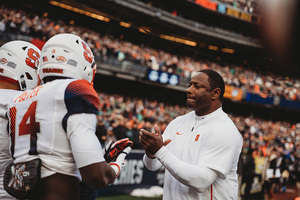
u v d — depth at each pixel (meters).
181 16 29.88
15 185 1.23
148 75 20.53
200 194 1.70
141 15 25.84
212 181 1.62
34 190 1.20
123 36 28.72
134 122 12.66
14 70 1.63
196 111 1.85
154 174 6.96
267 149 11.74
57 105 1.21
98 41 19.59
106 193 6.03
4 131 1.46
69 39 1.37
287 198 8.59
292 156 10.00
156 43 30.48
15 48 1.66
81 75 1.38
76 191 1.25
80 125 1.18
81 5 23.69
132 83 24.03
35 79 1.74
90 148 1.15
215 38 30.02
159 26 27.94
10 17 14.87
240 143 1.75
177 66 23.03
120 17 26.28
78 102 1.20
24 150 1.26
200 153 1.71
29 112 1.28
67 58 1.33
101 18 26.12
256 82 25.92
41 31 15.65
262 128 22.38
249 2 29.80
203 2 27.91
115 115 11.30
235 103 28.17
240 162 6.40
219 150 1.65
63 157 1.21
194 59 27.67
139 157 6.64
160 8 28.27
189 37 29.97
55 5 23.50
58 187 1.19
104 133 7.51
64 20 24.78
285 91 26.84
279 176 7.26
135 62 20.42
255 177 7.39
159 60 22.62
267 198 7.13
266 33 8.62
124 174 6.33
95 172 1.14
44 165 1.20
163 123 15.82
